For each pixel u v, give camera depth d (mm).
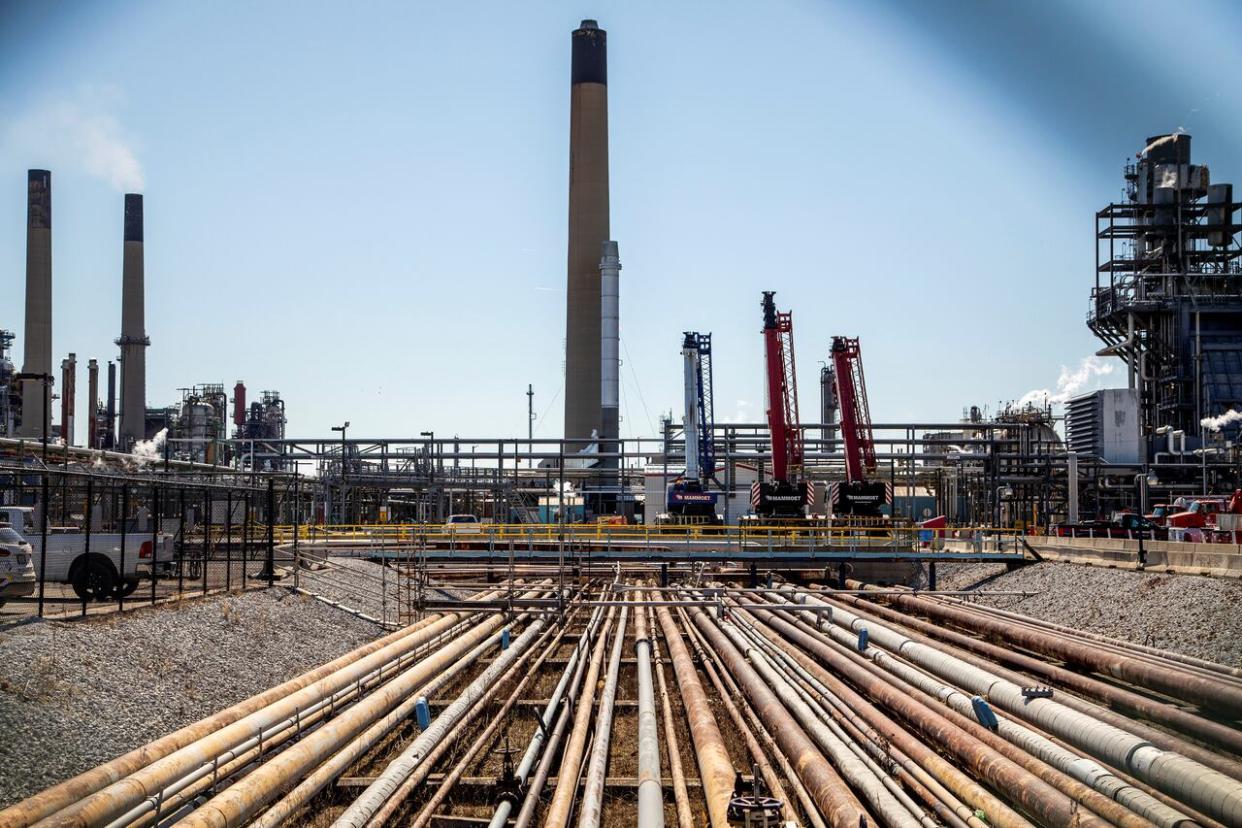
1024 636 32844
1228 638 31141
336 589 38844
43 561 23078
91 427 96188
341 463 77250
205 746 17500
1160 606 36125
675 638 35094
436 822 16734
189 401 100875
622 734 23359
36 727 17078
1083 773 17938
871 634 34062
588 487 93125
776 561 54219
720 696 27297
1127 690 26125
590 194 112188
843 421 60438
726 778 17891
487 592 45781
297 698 21422
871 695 26281
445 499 97250
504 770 17500
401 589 42969
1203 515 49781
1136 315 84688
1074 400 87438
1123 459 82250
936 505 89312
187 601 28578
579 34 113375
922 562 56469
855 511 57375
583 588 47594
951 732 20578
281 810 16406
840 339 60500
